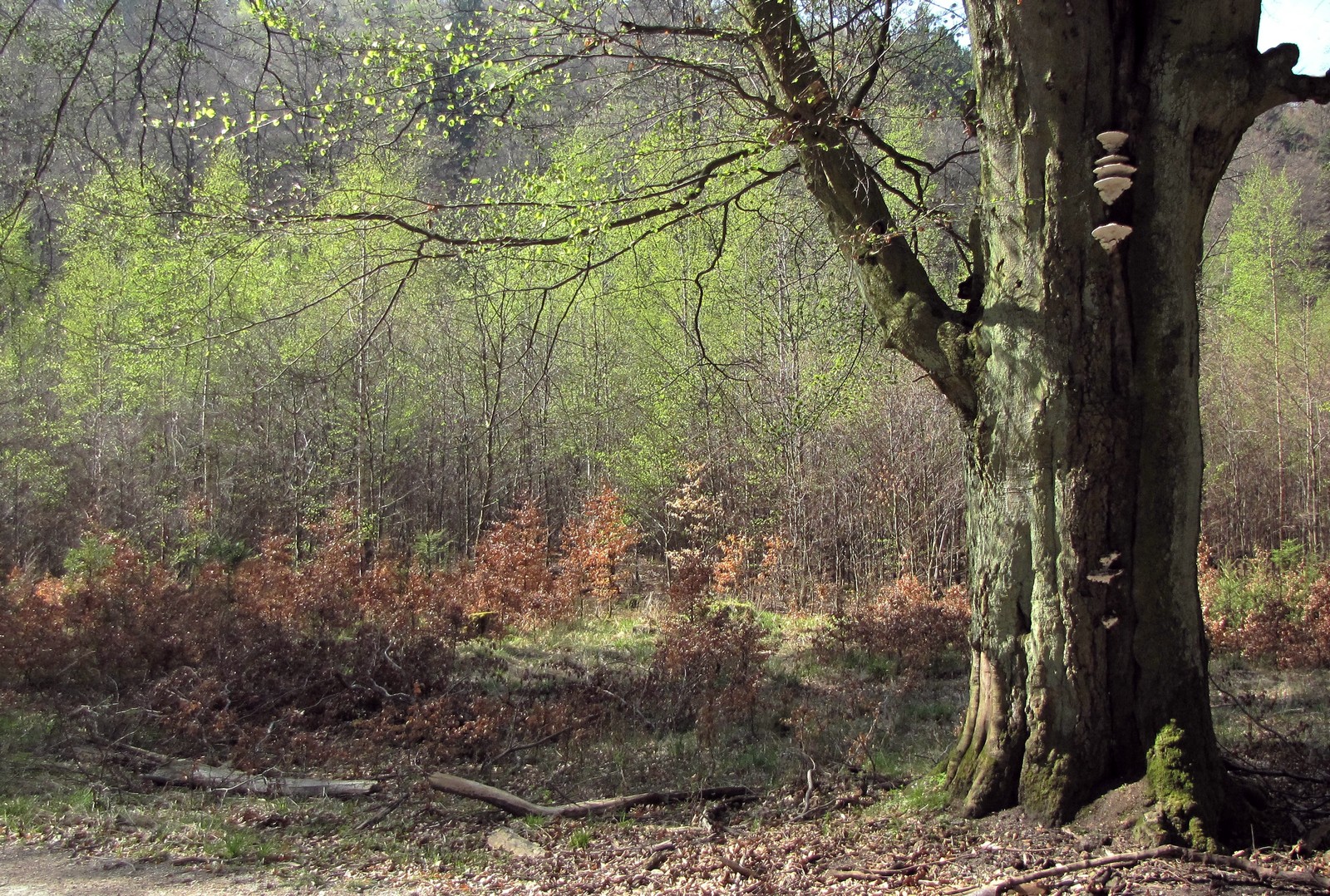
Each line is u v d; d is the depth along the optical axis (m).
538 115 8.30
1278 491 22.27
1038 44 4.91
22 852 5.79
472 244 6.91
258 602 12.30
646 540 23.42
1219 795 4.89
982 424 5.48
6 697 9.95
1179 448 5.02
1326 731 7.49
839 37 7.39
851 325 10.11
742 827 6.16
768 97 6.59
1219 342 23.50
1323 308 25.47
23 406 22.22
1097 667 5.09
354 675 10.38
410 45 6.54
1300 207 25.48
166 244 13.16
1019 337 5.21
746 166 6.98
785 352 17.30
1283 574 15.38
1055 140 5.01
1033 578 5.24
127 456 22.72
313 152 7.24
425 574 16.41
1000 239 5.32
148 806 6.87
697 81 7.34
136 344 10.38
